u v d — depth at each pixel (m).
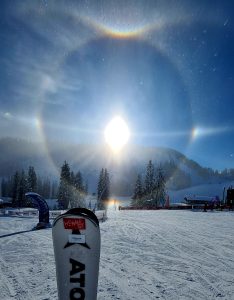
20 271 8.00
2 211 37.56
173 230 17.41
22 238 14.55
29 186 71.81
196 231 16.92
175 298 6.02
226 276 7.59
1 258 9.68
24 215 35.25
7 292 6.31
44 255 10.16
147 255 10.16
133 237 14.45
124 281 7.15
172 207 50.12
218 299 5.98
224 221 23.47
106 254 10.32
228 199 49.75
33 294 6.17
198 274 7.78
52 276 7.48
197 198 62.75
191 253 10.51
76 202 68.56
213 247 11.67
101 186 61.59
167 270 8.18
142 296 6.12
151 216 29.14
